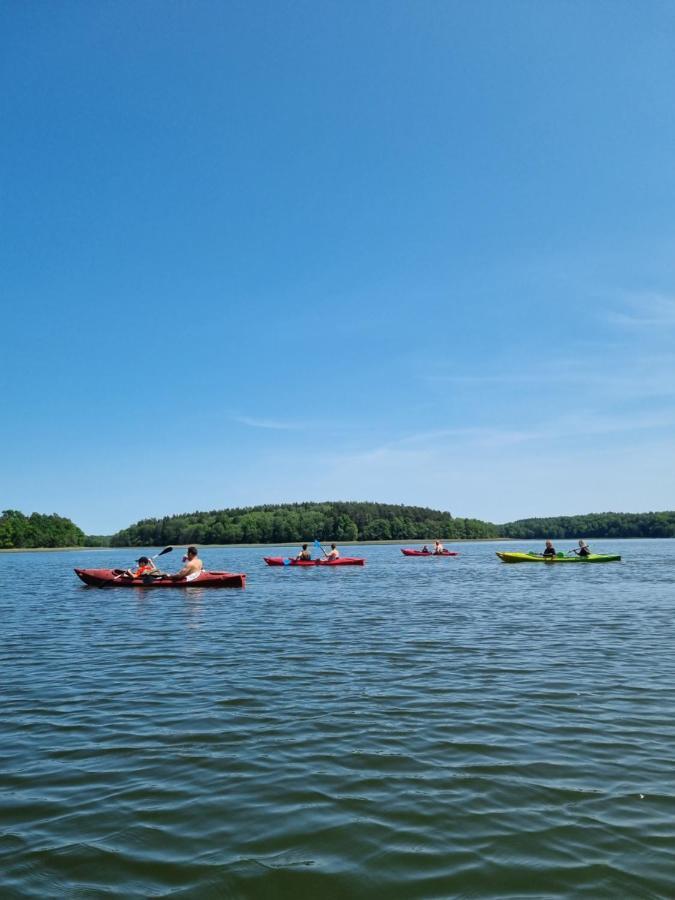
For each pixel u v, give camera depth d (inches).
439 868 153.7
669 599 724.0
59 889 146.5
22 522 4781.0
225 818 181.5
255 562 2066.9
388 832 171.8
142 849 164.7
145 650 435.5
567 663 373.7
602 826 172.6
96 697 310.8
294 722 265.4
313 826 175.8
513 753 227.8
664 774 207.2
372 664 375.6
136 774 213.9
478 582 1006.4
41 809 188.9
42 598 823.1
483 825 174.6
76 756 231.3
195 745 240.5
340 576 1206.9
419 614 609.3
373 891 144.6
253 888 146.6
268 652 418.0
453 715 272.4
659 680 329.7
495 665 369.7
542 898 140.4
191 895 143.9
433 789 198.2
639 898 139.6
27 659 410.9
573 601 711.1
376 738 245.0
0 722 271.6
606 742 237.8
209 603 730.8
